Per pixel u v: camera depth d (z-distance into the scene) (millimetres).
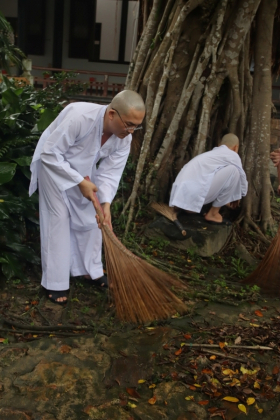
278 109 12672
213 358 2955
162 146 5172
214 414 2479
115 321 3346
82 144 3242
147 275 3072
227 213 5500
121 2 14930
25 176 4250
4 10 15695
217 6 4730
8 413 2377
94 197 3182
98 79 15648
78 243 3637
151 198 5230
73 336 3143
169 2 5102
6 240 3822
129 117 3051
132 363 2863
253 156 5406
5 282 3705
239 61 5129
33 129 4430
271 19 5258
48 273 3447
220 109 5402
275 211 6000
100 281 3754
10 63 6348
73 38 15297
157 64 5219
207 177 4551
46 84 13062
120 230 4918
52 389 2584
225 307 3676
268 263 3938
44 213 3414
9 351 2875
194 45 5043
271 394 2668
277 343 3172
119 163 3500
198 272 4316
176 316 3467
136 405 2516
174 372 2799
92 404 2498
